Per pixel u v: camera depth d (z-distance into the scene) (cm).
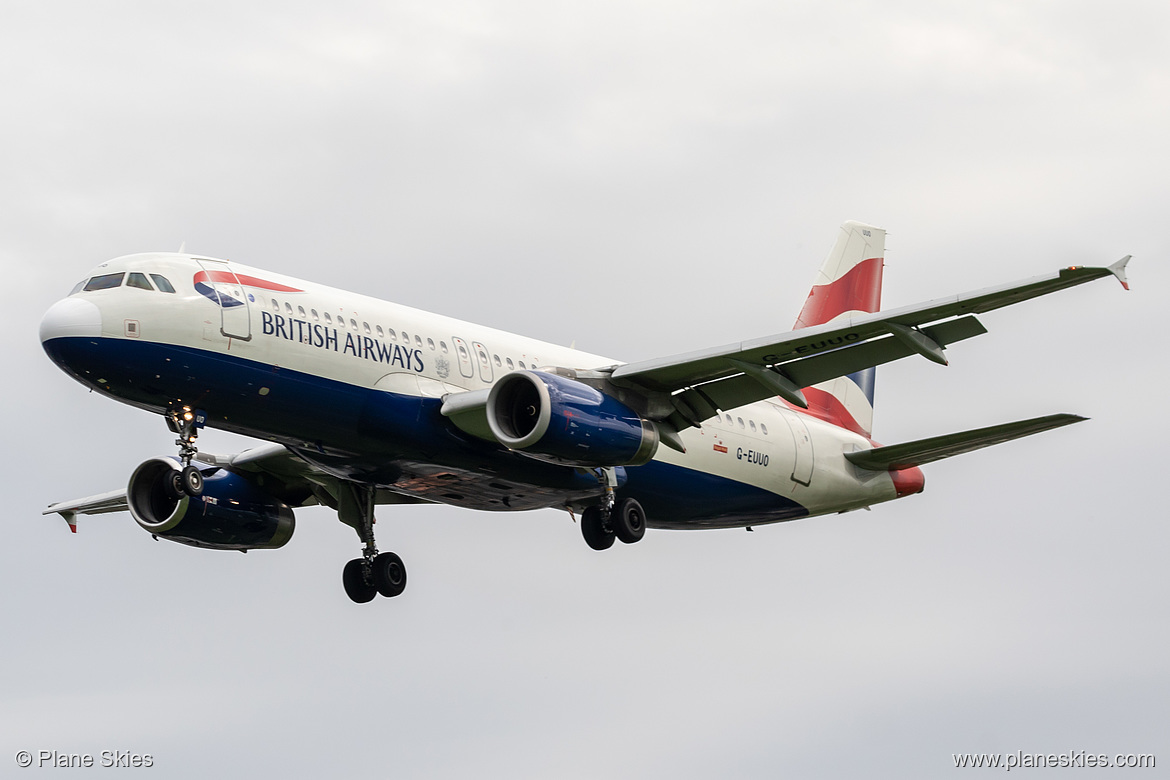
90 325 6241
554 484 7569
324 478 8088
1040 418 8062
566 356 8225
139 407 6638
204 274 6581
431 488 7725
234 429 6844
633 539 7988
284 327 6644
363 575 8131
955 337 6525
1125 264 5650
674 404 7444
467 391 7338
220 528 8144
